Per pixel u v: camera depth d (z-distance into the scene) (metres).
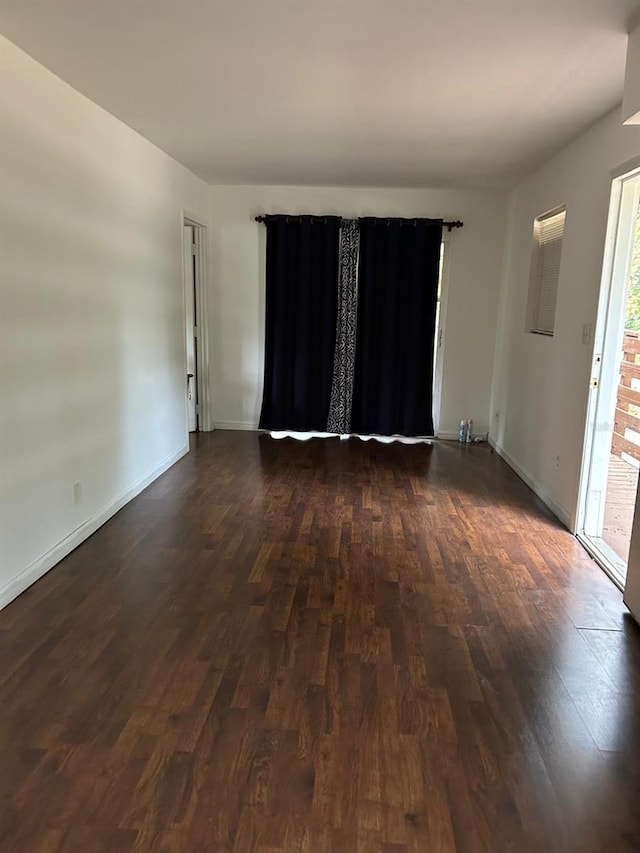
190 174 5.18
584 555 3.35
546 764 1.83
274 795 1.69
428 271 5.76
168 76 2.91
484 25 2.30
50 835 1.55
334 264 5.78
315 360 6.00
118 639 2.44
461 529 3.71
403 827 1.60
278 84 2.99
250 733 1.92
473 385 6.09
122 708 2.03
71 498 3.26
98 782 1.71
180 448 5.21
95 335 3.48
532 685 2.20
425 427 6.02
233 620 2.60
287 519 3.81
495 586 2.97
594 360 3.40
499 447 5.68
